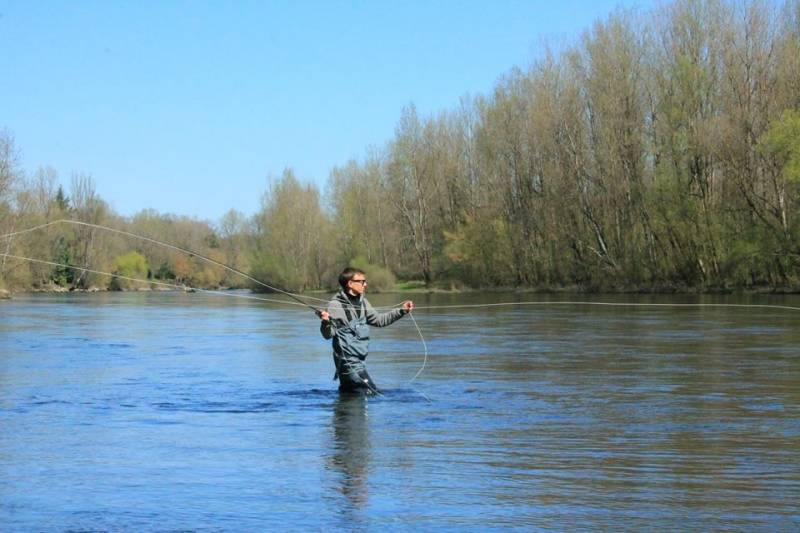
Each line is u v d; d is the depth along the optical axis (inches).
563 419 315.9
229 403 362.3
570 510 195.2
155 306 1792.6
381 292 2802.7
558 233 2300.7
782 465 238.2
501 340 731.4
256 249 3149.6
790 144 1632.6
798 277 1845.5
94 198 3221.0
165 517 193.0
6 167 2225.6
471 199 2856.8
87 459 251.4
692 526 182.9
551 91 2300.7
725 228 1888.5
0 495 212.1
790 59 1782.7
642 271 2111.2
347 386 392.8
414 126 2967.5
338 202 3078.2
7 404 362.6
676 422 309.3
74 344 718.5
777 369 487.8
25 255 2432.3
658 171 1985.7
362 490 214.1
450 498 205.9
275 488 216.8
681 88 1923.0
